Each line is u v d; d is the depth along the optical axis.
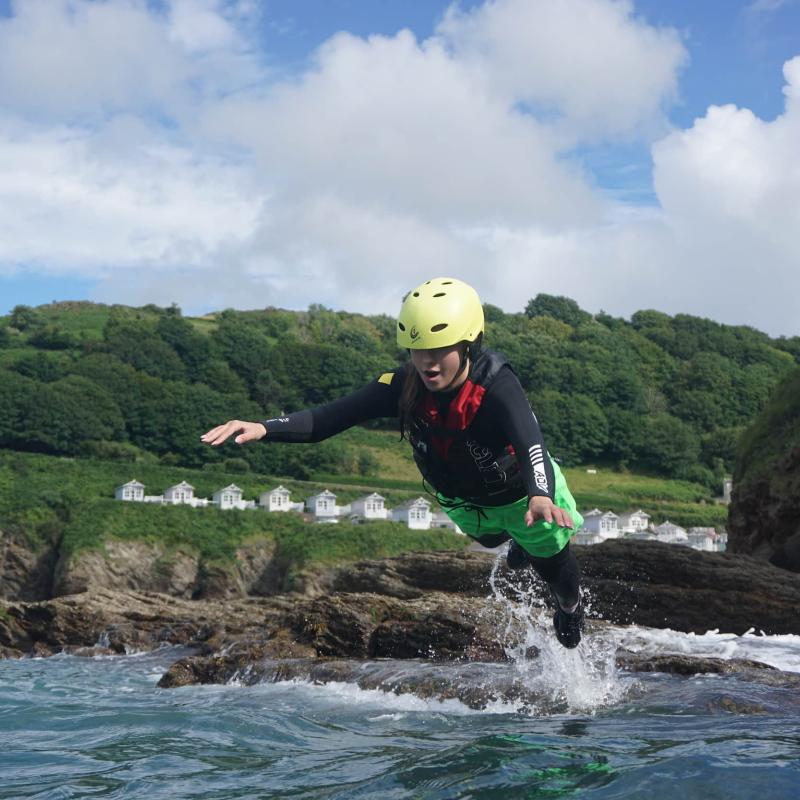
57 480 78.19
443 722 6.49
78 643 15.43
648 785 4.03
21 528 66.31
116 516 67.31
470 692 7.47
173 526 68.00
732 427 134.50
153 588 65.06
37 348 127.25
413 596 17.61
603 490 110.75
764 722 5.93
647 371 151.00
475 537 5.20
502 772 4.46
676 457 120.81
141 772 4.89
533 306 181.12
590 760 4.66
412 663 9.10
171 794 4.35
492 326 161.62
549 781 4.23
